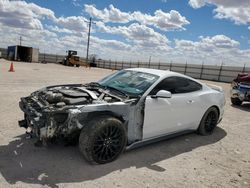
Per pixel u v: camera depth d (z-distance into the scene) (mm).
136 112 4258
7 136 4762
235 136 6074
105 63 65375
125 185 3365
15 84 12211
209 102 5680
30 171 3537
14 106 7250
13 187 3107
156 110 4488
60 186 3217
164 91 4336
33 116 3854
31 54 52250
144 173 3758
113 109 3939
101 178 3496
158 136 4766
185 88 5277
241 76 11148
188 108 5156
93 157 3777
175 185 3490
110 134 3910
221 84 30828
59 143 4469
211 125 6000
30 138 4535
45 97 4137
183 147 5027
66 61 51219
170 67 51375
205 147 5125
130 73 5250
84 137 3732
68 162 3893
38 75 18766
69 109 3617
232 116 8586
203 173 3943
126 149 4230
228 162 4457
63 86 5195
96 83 5266
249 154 4934
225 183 3682
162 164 4133
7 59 55000
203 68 44875
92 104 3832
